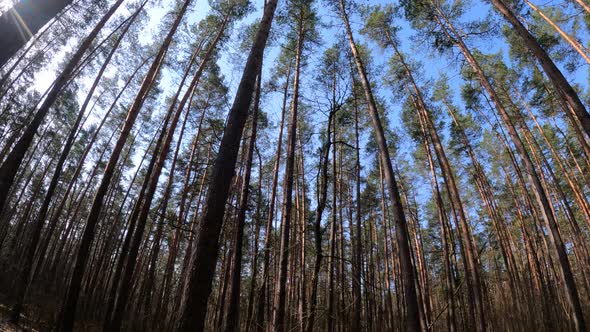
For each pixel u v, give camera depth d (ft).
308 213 65.57
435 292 81.05
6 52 5.37
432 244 82.89
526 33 23.38
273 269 57.47
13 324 30.17
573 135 55.88
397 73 50.55
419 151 62.54
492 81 51.75
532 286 58.85
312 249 29.17
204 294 9.76
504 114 32.42
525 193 55.93
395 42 47.39
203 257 10.08
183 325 9.12
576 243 60.49
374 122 27.45
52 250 77.71
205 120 58.39
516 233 78.33
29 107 67.77
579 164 59.72
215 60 49.44
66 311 23.79
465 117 57.41
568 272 26.02
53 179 36.14
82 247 25.57
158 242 48.60
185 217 58.65
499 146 66.39
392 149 61.82
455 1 39.70
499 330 59.36
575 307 24.85
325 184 28.09
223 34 46.29
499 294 67.62
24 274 32.40
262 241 71.00
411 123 54.44
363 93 41.91
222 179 11.40
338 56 39.32
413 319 19.84
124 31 41.65
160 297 47.73
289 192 31.71
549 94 48.60
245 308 77.15
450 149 62.54
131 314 44.32
